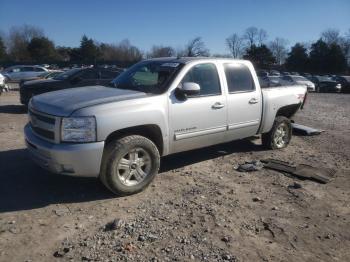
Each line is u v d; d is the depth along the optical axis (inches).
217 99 248.8
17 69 1296.8
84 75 523.8
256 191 223.3
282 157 298.2
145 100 211.3
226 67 260.7
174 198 208.5
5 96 800.3
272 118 297.0
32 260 147.0
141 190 213.8
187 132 234.1
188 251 155.9
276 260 152.8
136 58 3454.7
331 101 932.0
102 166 198.5
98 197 206.4
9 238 162.2
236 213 192.7
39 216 183.0
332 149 334.0
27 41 3631.9
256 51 3479.3
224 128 257.0
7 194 208.1
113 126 196.1
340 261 154.7
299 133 399.9
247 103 271.1
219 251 156.9
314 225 183.9
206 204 201.8
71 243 159.5
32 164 257.9
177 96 226.8
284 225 181.9
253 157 294.5
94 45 3499.0
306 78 1540.4
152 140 225.9
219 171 257.8
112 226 172.2
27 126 227.5
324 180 243.9
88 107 193.6
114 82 256.4
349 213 199.0
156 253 153.6
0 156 276.5
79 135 189.8
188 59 247.3
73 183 224.7
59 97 214.5
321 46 3277.6
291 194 220.7
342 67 3213.6
